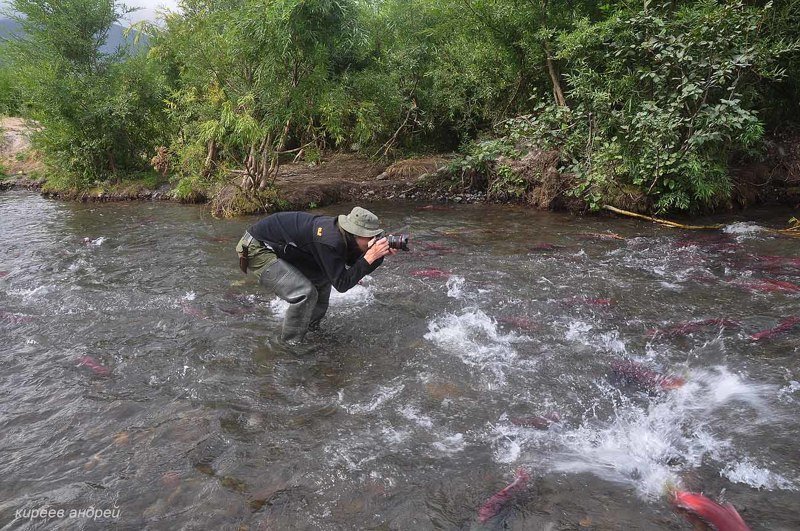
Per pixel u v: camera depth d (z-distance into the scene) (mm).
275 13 8992
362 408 3506
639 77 9414
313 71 10227
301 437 3197
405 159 14227
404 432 3242
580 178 9906
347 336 4617
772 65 9445
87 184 12992
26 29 12531
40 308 5340
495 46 11914
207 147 12086
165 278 6262
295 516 2572
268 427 3303
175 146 12242
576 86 10094
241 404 3562
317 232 4012
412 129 15047
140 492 2738
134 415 3443
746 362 4070
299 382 3852
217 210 10367
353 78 11977
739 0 8469
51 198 12992
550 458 2996
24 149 16250
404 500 2674
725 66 8281
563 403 3559
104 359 4223
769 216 9234
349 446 3107
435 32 13141
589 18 11086
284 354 4293
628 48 9281
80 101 12523
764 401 3535
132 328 4809
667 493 2705
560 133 10094
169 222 9688
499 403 3559
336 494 2721
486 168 11406
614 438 3180
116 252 7520
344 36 10266
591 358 4168
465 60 12664
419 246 7598
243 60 10031
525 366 4059
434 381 3842
